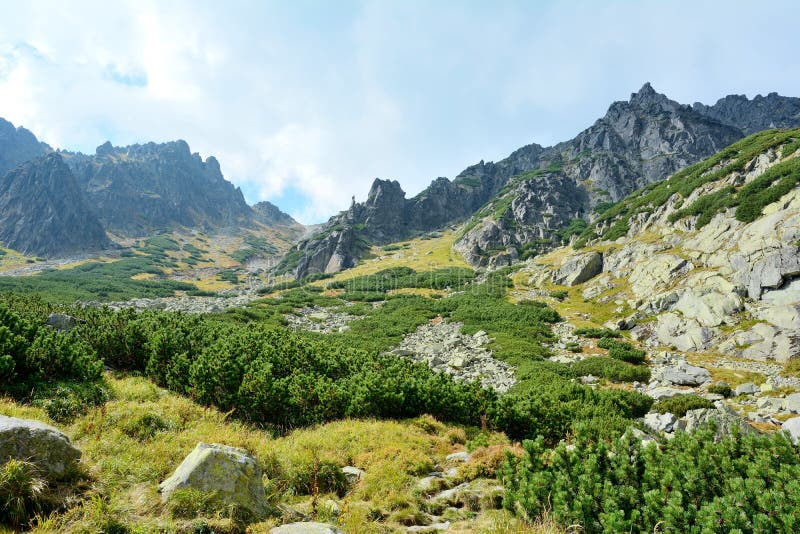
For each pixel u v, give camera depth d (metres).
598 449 8.55
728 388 24.08
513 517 8.09
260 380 14.84
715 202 49.62
